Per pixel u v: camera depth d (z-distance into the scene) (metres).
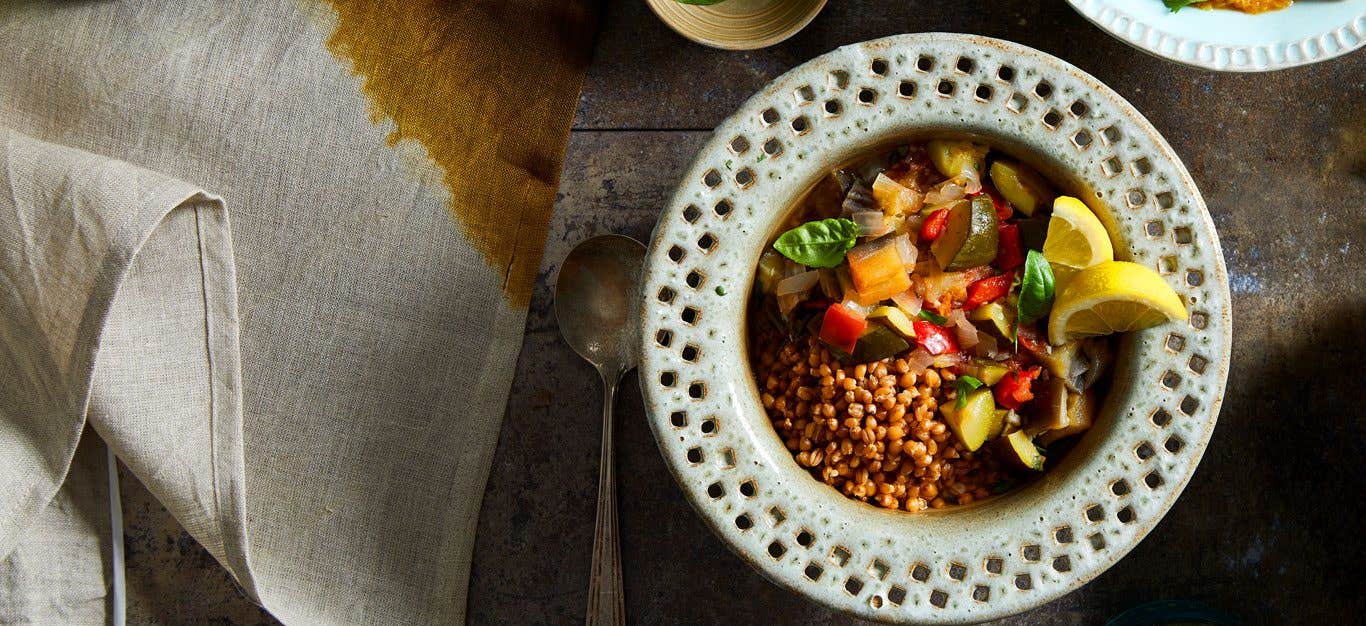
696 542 1.08
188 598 1.10
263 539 1.08
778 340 0.98
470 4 1.08
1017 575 0.91
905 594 0.91
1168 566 1.07
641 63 1.09
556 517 1.08
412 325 1.08
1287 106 1.07
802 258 0.93
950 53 0.91
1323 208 1.07
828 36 1.08
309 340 1.08
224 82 1.06
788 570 0.92
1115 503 0.91
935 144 0.94
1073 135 0.92
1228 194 1.07
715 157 0.92
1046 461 0.97
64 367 1.00
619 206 1.08
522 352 1.08
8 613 1.07
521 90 1.08
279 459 1.08
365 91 1.07
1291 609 1.07
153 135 1.06
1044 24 1.07
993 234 0.93
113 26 1.06
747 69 1.08
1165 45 0.99
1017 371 0.94
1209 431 0.91
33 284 1.00
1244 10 0.99
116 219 0.99
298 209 1.07
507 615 1.09
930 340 0.94
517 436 1.09
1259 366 1.07
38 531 1.07
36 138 1.06
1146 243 0.92
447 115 1.08
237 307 1.06
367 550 1.08
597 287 1.07
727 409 0.92
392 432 1.08
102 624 1.08
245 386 1.07
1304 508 1.07
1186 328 0.91
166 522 1.09
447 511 1.08
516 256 1.08
